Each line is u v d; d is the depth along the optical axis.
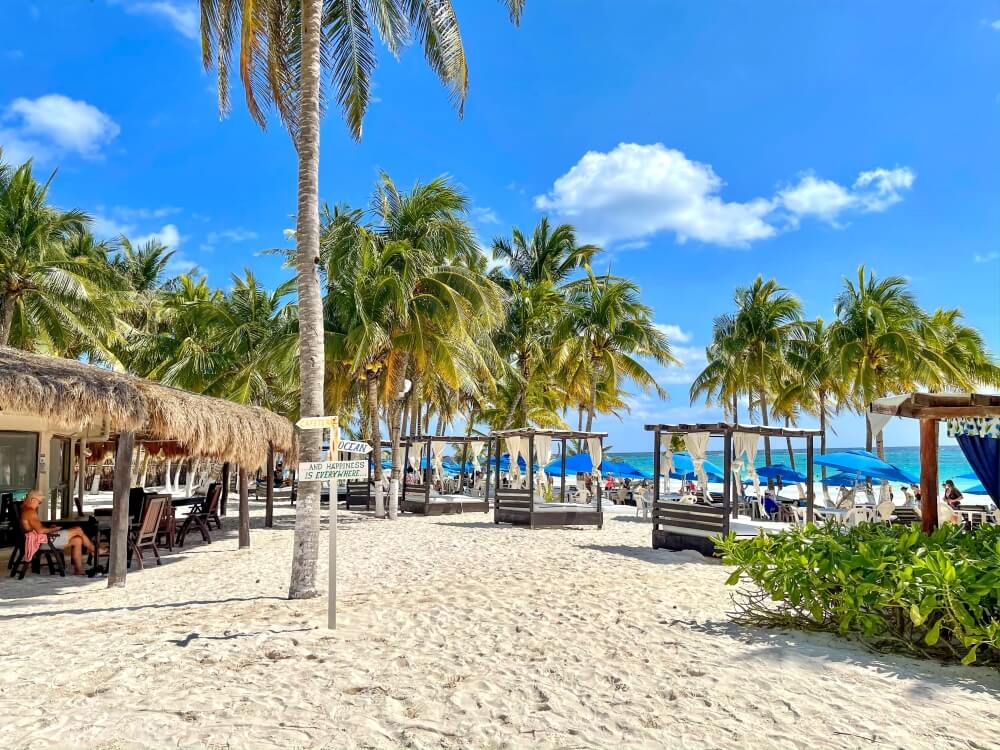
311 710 4.20
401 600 7.44
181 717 4.03
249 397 24.20
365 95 9.98
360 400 25.42
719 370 32.81
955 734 3.89
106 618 6.79
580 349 27.38
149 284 36.31
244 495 13.34
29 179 22.83
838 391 31.64
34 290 23.16
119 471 9.03
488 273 30.00
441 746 3.74
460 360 20.08
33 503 9.73
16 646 5.61
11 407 7.62
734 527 13.18
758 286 31.22
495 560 10.91
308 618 6.55
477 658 5.30
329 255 19.14
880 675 4.94
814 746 3.74
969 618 4.88
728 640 5.89
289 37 9.42
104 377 8.98
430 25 9.74
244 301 27.05
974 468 8.79
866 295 27.92
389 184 20.53
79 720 3.97
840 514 19.42
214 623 6.32
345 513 21.95
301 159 8.00
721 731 3.93
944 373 27.55
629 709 4.27
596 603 7.39
